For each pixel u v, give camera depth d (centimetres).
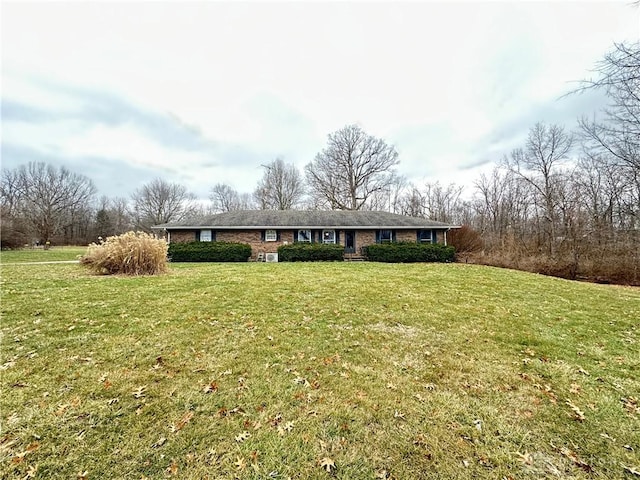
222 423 254
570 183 1734
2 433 236
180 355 380
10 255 1980
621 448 234
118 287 759
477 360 387
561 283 981
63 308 556
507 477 206
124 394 293
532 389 318
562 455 227
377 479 203
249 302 638
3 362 350
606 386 326
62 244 4384
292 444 232
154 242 1077
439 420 265
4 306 558
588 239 1505
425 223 2044
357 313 578
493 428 255
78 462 211
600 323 550
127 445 227
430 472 209
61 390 296
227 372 341
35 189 4291
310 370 351
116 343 411
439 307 632
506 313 602
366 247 1891
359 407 281
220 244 1773
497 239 2188
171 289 749
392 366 366
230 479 200
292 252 1788
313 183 3475
